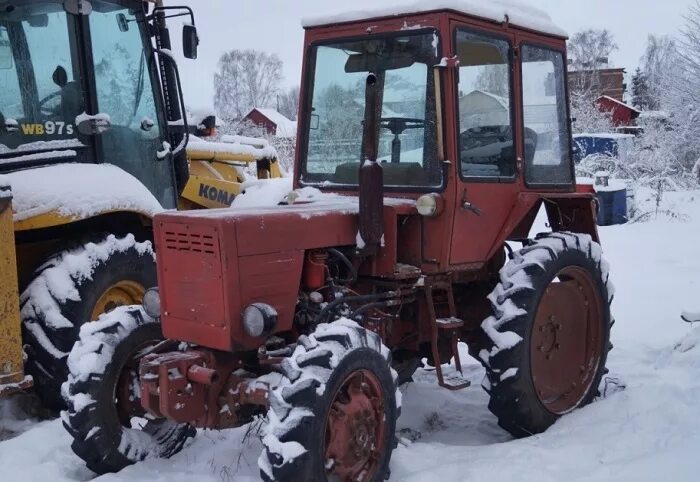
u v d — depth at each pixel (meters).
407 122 4.25
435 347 4.11
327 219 3.78
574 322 4.82
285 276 3.58
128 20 5.62
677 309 7.62
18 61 4.87
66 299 4.57
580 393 4.82
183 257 3.49
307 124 4.69
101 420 3.72
